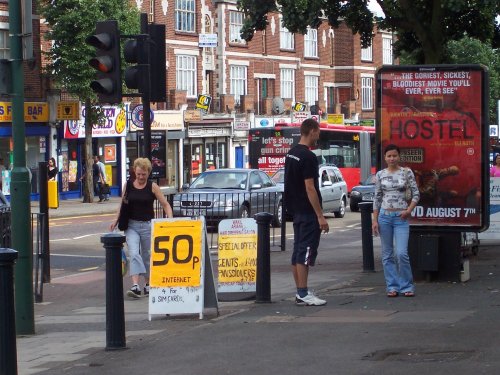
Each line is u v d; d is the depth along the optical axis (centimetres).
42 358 1001
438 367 846
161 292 1214
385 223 1307
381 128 1448
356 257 2042
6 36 4216
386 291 1377
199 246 1220
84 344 1081
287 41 6469
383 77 1445
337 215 3500
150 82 1337
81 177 4684
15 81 1148
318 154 4478
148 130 1378
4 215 1409
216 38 5491
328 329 1052
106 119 4741
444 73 1423
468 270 1461
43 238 1630
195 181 2753
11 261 787
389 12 1980
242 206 2545
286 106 6378
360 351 929
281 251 2211
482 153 1413
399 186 1304
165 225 1227
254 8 1931
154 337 1077
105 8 3978
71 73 4031
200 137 5547
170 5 5338
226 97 5812
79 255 2208
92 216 3784
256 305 1299
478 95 1413
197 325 1153
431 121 1427
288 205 1255
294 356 919
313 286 1498
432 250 1420
